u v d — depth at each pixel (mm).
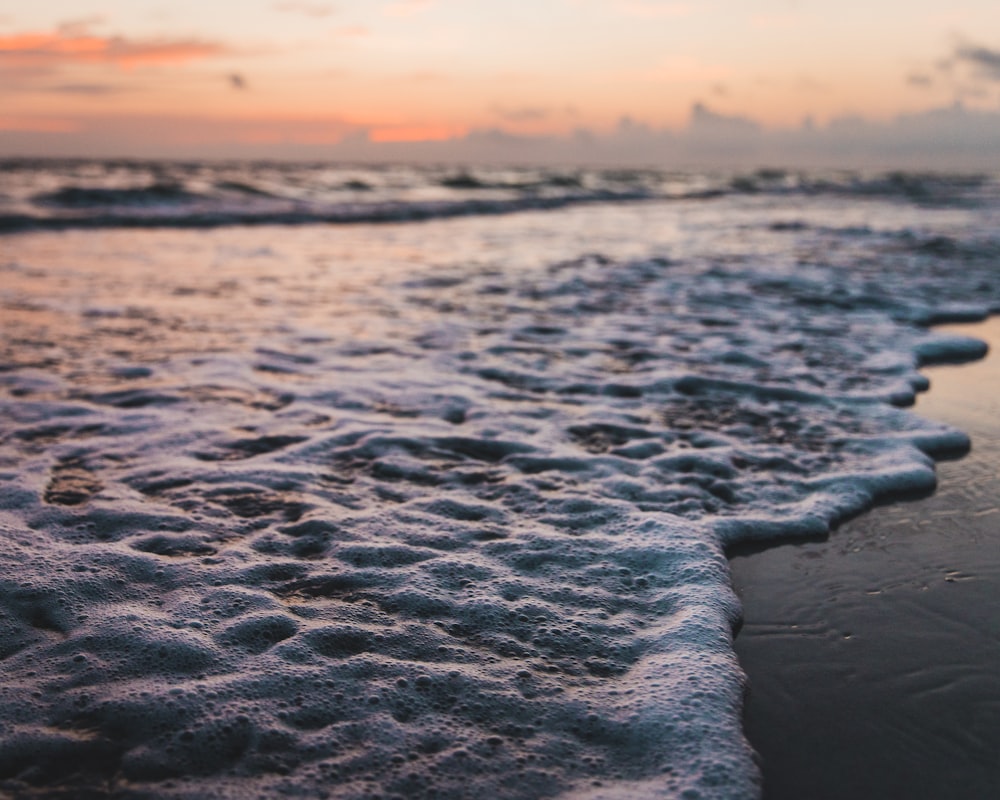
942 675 2248
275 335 6352
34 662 2127
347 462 3697
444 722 1957
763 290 8664
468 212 20891
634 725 1957
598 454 3889
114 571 2627
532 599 2545
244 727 1909
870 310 7637
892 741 1982
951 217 20453
